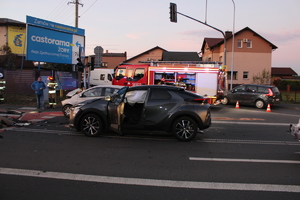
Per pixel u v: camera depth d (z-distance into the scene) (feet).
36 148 20.58
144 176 15.17
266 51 129.08
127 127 23.99
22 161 17.33
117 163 17.43
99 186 13.60
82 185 13.67
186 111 23.68
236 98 60.13
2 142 22.22
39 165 16.63
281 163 18.04
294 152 21.02
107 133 26.68
